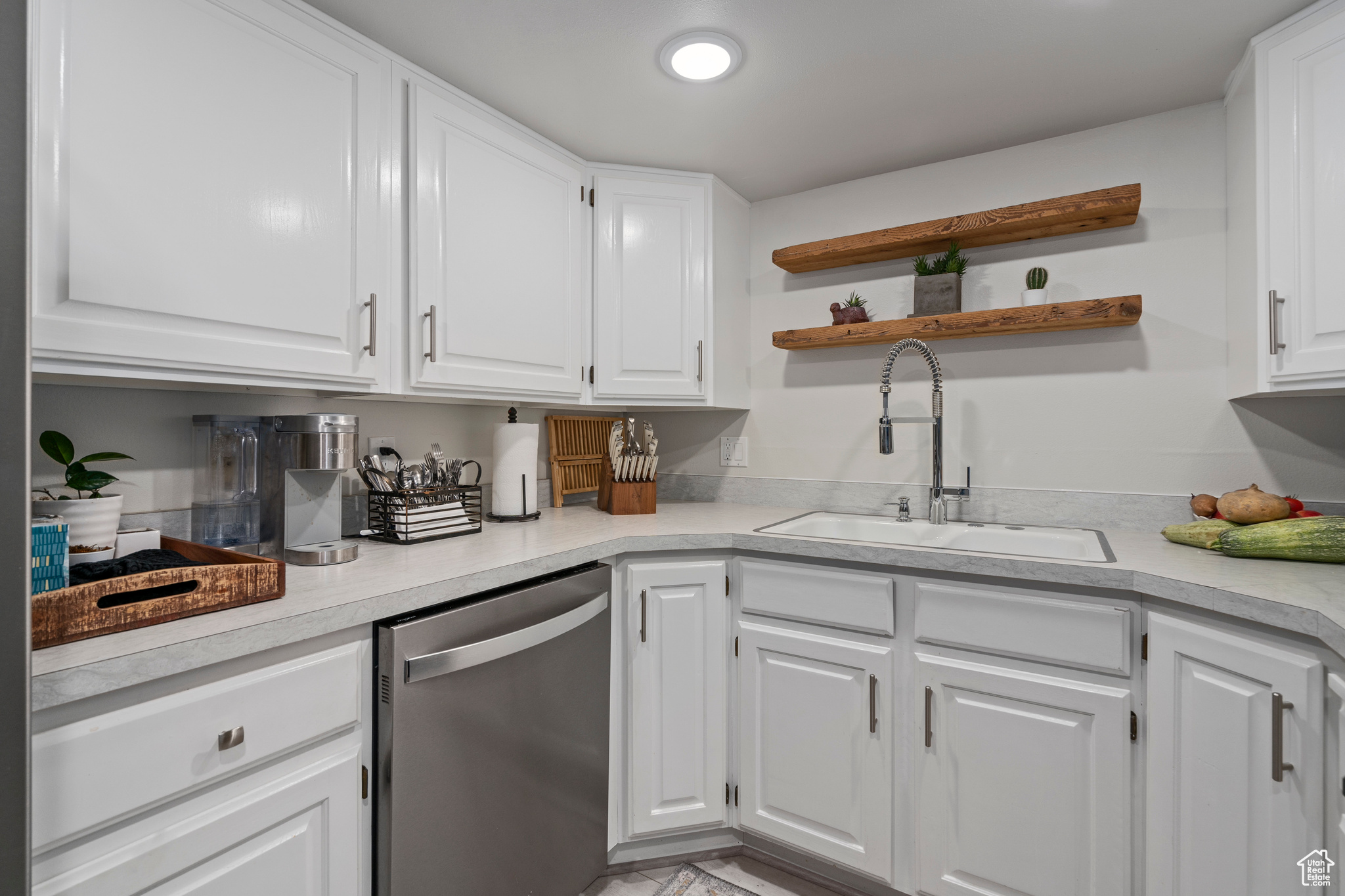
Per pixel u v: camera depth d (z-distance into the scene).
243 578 0.95
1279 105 1.32
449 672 1.09
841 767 1.53
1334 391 1.34
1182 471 1.69
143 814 0.77
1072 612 1.29
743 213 2.32
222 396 1.39
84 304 0.92
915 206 2.07
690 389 2.05
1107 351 1.79
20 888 0.53
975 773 1.38
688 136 1.83
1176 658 1.17
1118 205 1.60
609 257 1.96
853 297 2.15
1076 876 1.28
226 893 0.85
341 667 0.99
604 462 2.15
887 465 2.12
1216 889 1.08
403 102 1.42
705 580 1.67
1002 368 1.93
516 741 1.27
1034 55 1.46
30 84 0.54
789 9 1.29
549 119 1.72
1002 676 1.35
